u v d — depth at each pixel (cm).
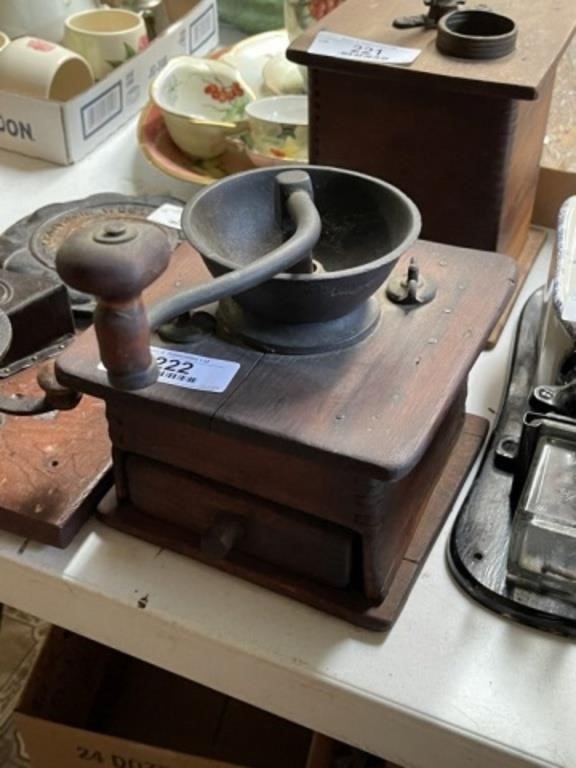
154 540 69
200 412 58
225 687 68
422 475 68
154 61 127
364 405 58
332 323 62
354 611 63
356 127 88
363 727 63
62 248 52
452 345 62
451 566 67
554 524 62
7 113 116
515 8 91
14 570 70
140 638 68
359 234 67
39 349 83
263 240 66
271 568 66
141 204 102
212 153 113
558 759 57
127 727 108
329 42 86
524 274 96
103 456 73
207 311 65
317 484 60
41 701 96
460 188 87
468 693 60
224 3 144
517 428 77
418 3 95
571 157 102
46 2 124
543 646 62
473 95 80
